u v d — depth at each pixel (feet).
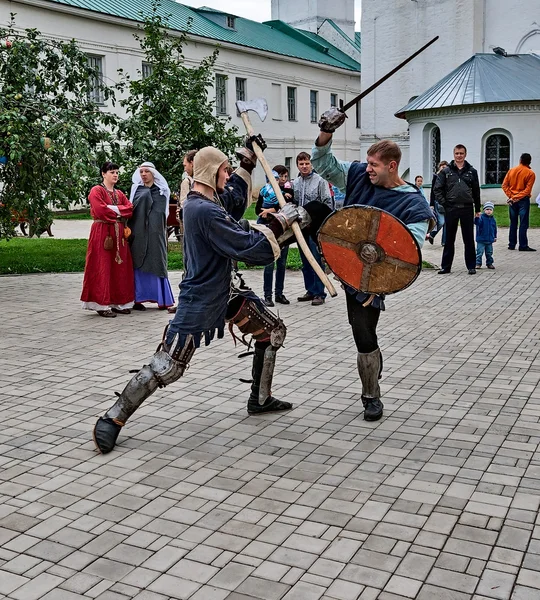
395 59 117.39
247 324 15.61
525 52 108.27
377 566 10.25
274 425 15.87
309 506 12.08
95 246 27.68
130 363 21.24
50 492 12.78
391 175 14.83
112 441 14.44
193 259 14.32
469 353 21.65
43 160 35.45
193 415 16.58
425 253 48.26
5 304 30.86
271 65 126.00
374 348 15.78
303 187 27.99
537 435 15.02
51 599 9.65
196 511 11.98
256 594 9.66
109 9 95.25
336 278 14.60
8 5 82.02
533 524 11.35
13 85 38.09
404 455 14.10
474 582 9.82
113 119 41.22
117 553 10.75
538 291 32.42
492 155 89.97
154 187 28.89
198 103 49.93
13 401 17.78
